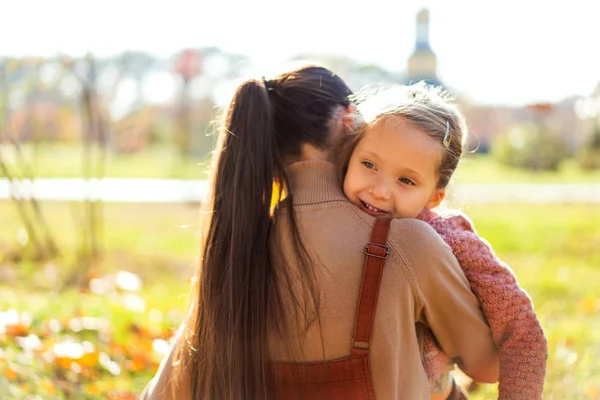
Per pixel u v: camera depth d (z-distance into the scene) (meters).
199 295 1.85
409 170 1.81
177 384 1.89
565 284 6.63
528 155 24.78
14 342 3.59
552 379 3.83
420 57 17.56
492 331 1.82
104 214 10.98
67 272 6.06
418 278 1.73
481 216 11.55
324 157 1.93
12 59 7.04
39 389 3.06
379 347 1.72
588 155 25.22
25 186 6.39
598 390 3.65
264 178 1.82
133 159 24.98
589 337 4.65
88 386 3.22
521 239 9.41
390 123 1.82
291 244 1.77
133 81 27.61
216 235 1.83
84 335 3.98
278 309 1.76
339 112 1.96
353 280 1.73
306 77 1.97
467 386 2.30
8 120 6.87
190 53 24.89
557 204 13.65
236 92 1.90
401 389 1.74
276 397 1.78
